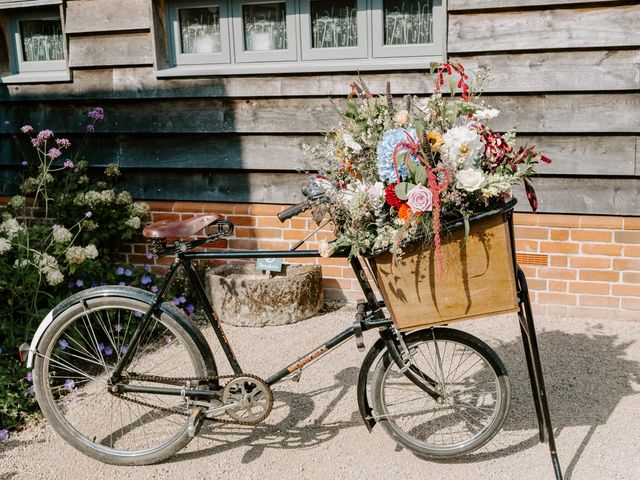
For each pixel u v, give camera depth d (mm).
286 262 4926
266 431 3295
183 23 4973
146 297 2951
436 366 3236
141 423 3387
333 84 4629
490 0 4262
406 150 2482
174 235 2871
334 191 2691
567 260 4461
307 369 3918
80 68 5137
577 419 3299
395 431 2984
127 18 4945
